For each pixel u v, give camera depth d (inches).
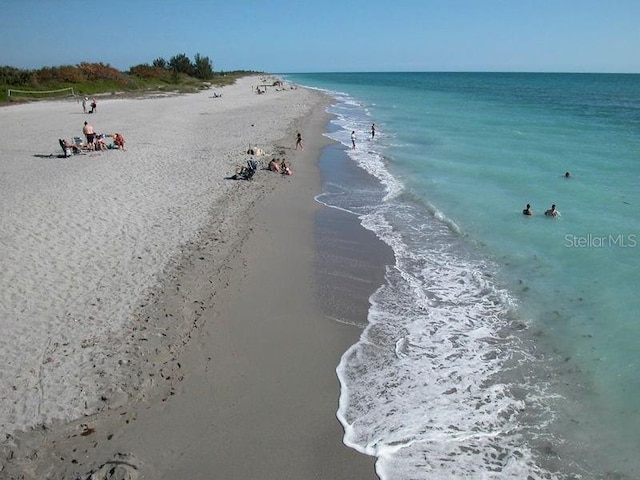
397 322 413.1
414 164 981.2
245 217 622.2
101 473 254.4
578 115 1844.2
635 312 412.2
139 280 442.0
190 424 292.0
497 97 2938.0
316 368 348.8
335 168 951.0
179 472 260.4
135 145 977.5
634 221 615.5
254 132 1251.8
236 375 336.5
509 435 293.0
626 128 1453.0
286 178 831.1
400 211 701.3
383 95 3216.0
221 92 2689.5
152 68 3053.6
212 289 441.7
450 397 324.2
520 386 335.3
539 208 684.1
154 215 593.9
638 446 283.9
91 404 300.5
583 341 381.1
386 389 330.3
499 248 560.1
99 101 1907.0
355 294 458.0
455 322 414.3
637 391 326.0
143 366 336.2
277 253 531.2
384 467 267.4
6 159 820.6
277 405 311.0
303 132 1332.4
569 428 298.0
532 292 459.2
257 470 263.4
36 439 274.8
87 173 740.7
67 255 473.7
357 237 599.5
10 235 501.0
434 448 281.6
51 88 2118.6
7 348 340.5
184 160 877.8
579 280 474.3
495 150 1103.6
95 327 371.2
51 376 319.0
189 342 367.2
